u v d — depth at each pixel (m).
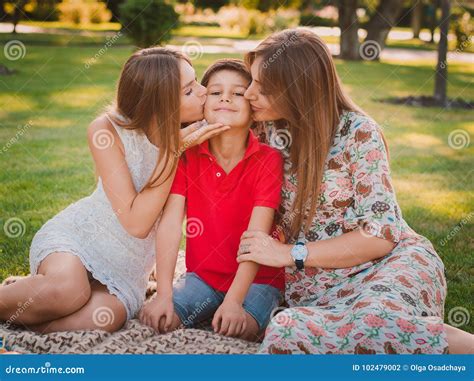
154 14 8.30
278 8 11.74
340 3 9.57
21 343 1.95
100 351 1.86
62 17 11.54
